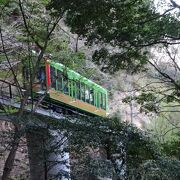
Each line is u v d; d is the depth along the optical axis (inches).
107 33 310.5
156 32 313.4
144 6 304.3
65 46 464.8
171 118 764.0
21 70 440.1
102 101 890.1
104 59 356.8
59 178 269.9
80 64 501.4
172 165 282.2
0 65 464.8
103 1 279.4
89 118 283.0
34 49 445.7
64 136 266.8
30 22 380.5
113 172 258.5
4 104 365.1
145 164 274.4
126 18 302.4
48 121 277.0
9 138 275.0
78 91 745.6
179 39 319.0
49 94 593.9
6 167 272.1
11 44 455.2
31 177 335.6
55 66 607.8
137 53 349.7
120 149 275.3
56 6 293.0
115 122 284.8
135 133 285.0
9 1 377.4
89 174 253.9
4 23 459.2
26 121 274.4
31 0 389.1
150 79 577.9
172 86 454.6
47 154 268.1
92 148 267.7
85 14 289.7
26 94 320.2
